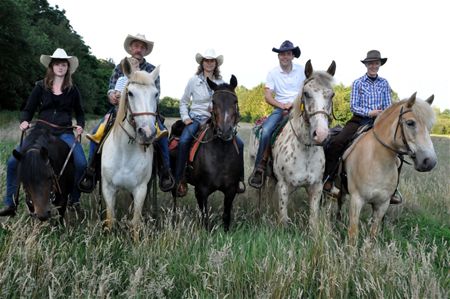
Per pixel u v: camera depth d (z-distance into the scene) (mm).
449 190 7551
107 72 67562
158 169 5953
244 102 54844
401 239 5367
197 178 5816
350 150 5621
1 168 6574
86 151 11430
